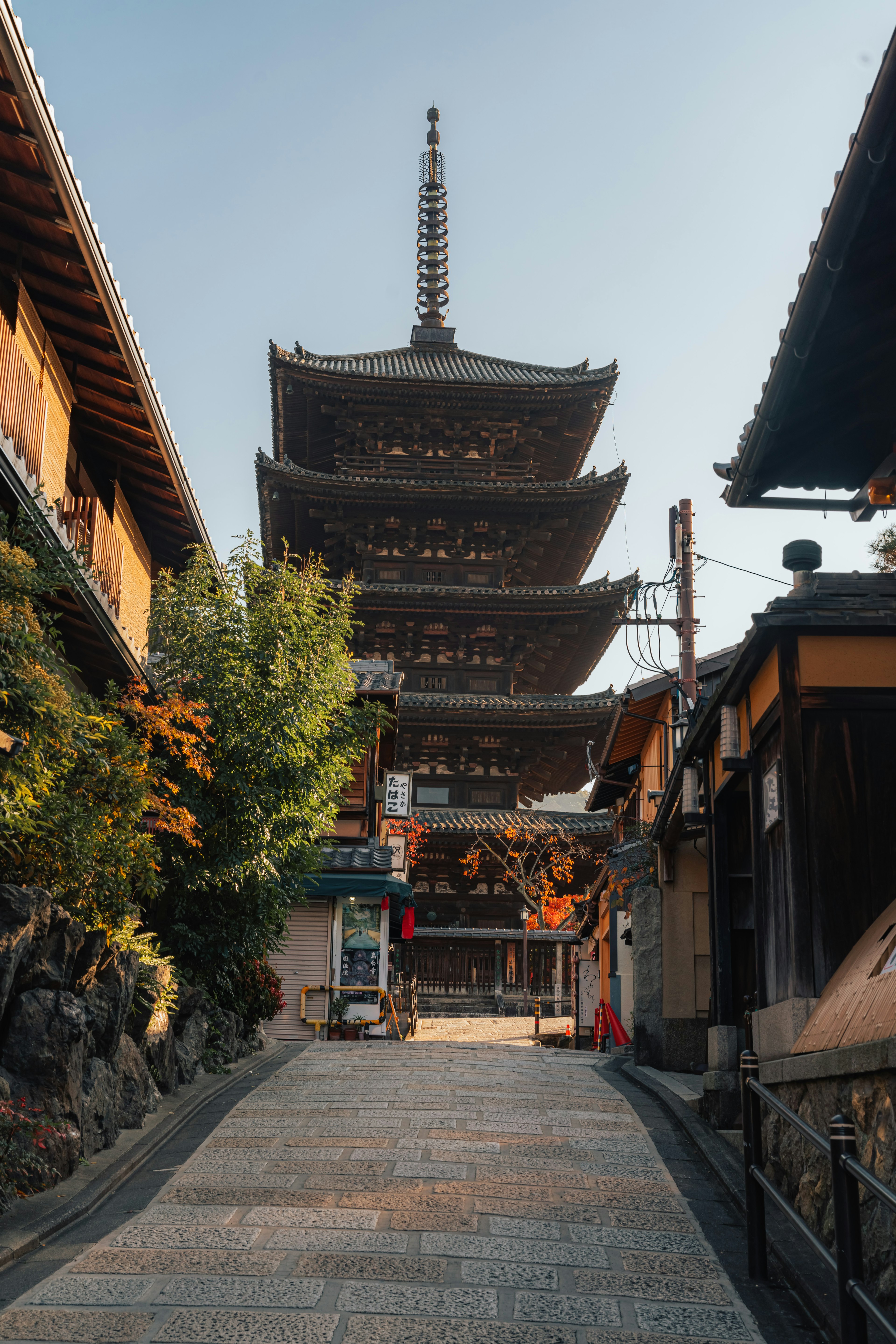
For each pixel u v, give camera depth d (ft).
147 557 70.33
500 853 149.18
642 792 95.50
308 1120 38.45
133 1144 34.40
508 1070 52.90
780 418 30.63
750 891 44.65
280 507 153.99
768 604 32.24
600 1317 20.71
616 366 151.64
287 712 54.49
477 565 156.25
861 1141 22.44
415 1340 19.22
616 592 147.13
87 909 37.37
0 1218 25.54
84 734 36.37
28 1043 29.43
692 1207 28.55
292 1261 23.34
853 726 31.14
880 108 21.22
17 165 40.60
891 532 41.91
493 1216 26.89
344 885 81.41
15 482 39.52
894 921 26.53
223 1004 56.75
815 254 25.21
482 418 155.94
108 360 51.49
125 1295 21.22
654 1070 55.06
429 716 148.66
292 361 147.43
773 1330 20.36
